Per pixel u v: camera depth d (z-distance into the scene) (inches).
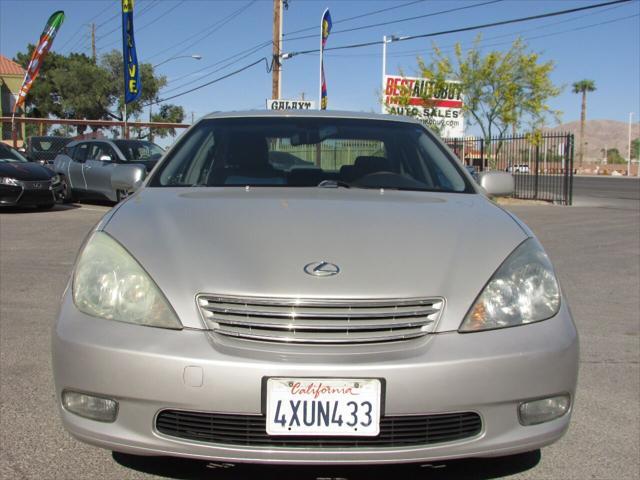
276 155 151.0
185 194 130.6
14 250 326.3
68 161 583.5
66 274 270.2
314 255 101.7
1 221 440.8
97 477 110.7
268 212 116.1
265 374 90.8
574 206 678.5
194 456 93.6
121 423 95.1
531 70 809.5
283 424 91.6
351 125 162.6
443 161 155.3
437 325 96.4
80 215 482.9
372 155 153.3
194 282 97.8
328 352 92.7
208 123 162.4
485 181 157.9
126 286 99.8
